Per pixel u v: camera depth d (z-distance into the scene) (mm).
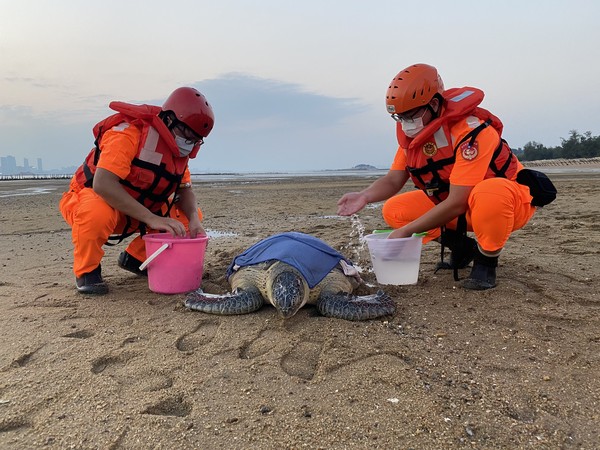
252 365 2875
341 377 2707
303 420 2287
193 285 4375
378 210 11641
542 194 4074
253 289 3975
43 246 7230
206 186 26562
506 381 2648
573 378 2664
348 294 3973
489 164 3973
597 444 2102
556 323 3457
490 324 3461
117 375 2754
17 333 3369
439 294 4172
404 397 2475
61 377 2709
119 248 6863
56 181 38000
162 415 2357
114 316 3738
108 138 4039
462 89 4109
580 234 6984
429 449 2070
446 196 4355
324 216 10594
